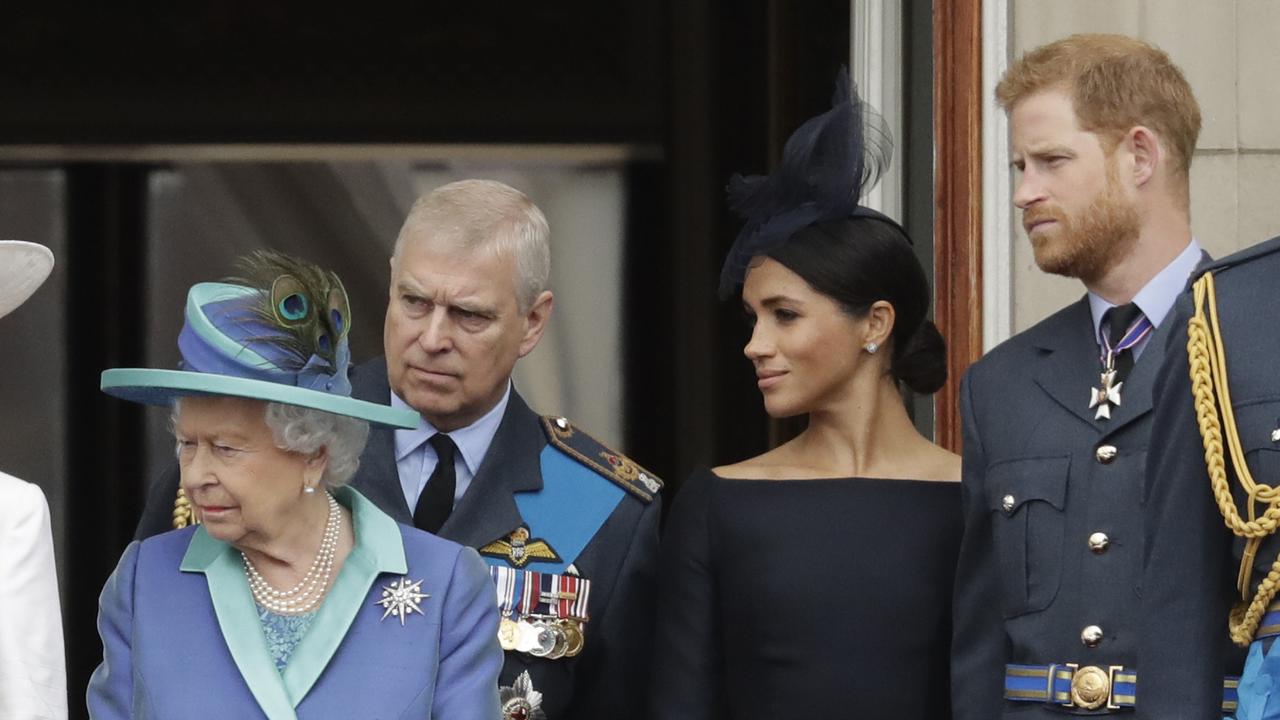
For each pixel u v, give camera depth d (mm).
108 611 13648
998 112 20859
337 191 29953
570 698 16547
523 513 16812
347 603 13469
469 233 16203
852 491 16797
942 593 16562
